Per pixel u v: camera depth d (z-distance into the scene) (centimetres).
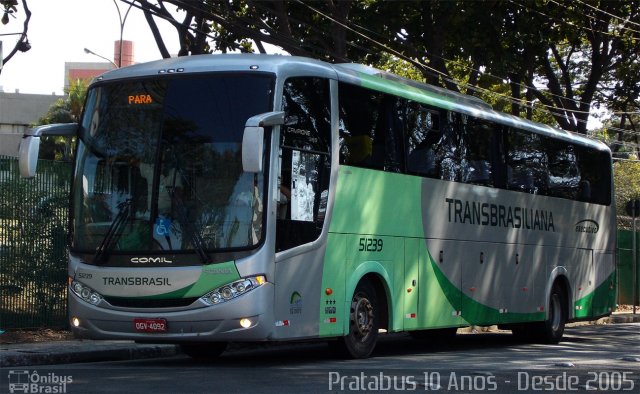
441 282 1472
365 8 2327
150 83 1166
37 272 1538
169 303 1109
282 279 1127
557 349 1677
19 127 8069
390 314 1343
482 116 1609
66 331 1570
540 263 1784
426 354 1499
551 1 2442
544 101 3070
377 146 1330
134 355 1388
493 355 1498
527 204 1744
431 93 1505
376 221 1316
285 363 1248
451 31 2347
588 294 1973
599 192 2038
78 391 909
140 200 1136
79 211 1172
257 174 1106
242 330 1090
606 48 2908
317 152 1199
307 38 2220
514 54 2392
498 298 1639
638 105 3362
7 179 1501
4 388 933
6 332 1494
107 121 1178
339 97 1257
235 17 1958
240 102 1127
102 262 1141
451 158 1515
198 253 1100
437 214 1466
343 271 1243
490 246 1619
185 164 1127
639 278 3191
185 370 1134
